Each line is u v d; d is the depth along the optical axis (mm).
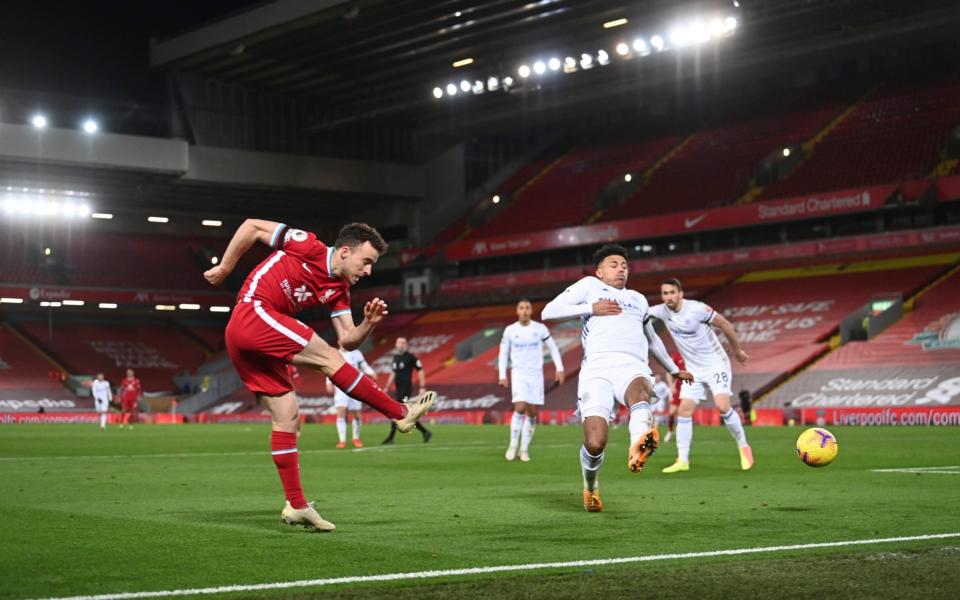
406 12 72500
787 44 77812
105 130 87750
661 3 68750
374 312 13023
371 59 82688
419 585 9750
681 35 70750
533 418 30250
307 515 13789
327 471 25969
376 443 44250
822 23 73125
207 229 109125
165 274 103812
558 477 23562
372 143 97188
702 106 100438
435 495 18969
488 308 98000
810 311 76625
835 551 11586
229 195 94938
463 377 86062
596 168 99062
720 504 16750
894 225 78750
